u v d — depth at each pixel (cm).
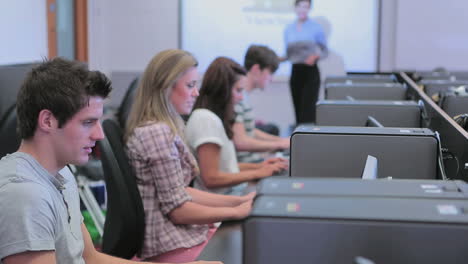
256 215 88
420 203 91
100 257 165
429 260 86
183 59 230
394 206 90
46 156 138
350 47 839
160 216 221
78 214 156
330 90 347
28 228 128
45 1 649
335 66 843
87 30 798
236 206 230
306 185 99
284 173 274
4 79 210
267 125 658
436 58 816
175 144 225
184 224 223
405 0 814
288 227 87
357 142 185
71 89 135
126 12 854
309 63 723
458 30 808
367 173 150
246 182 275
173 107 231
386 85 349
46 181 138
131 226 212
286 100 855
